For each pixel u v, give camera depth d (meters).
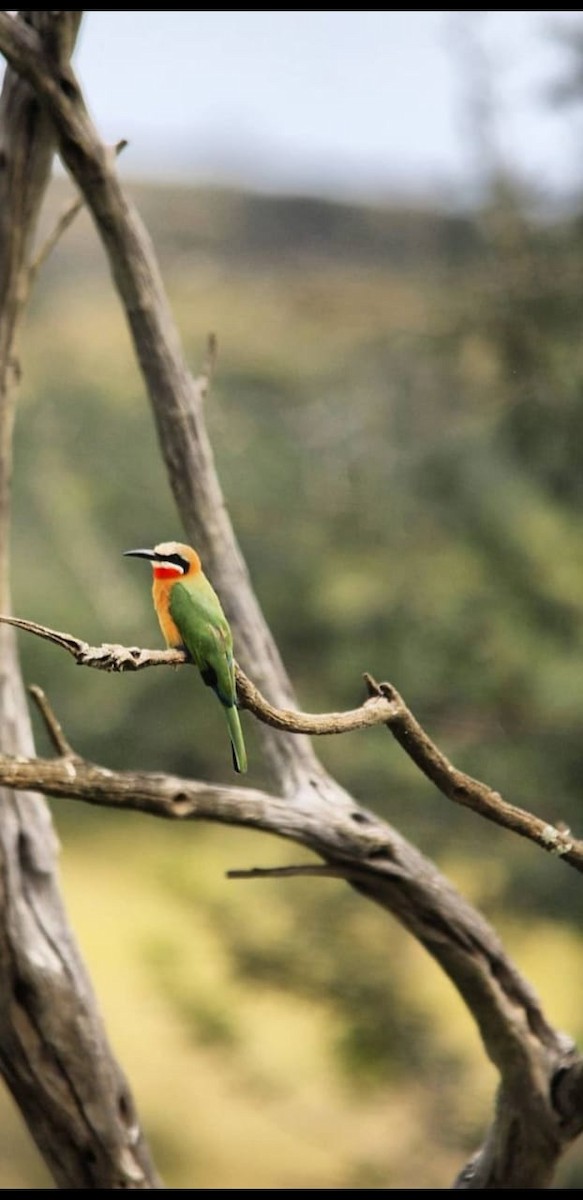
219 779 21.06
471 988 6.46
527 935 17.45
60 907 6.83
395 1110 16.44
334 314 21.73
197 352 21.89
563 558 16.78
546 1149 6.54
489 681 16.64
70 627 21.08
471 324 18.39
